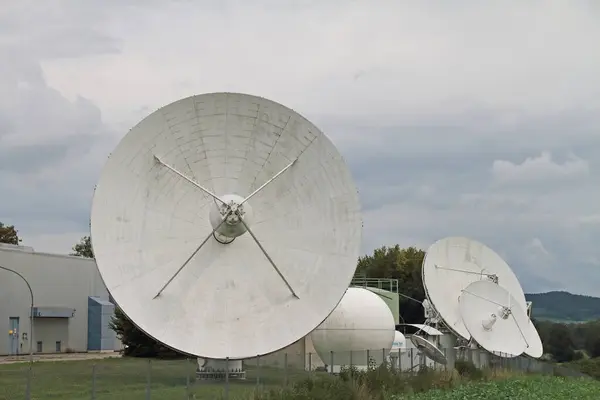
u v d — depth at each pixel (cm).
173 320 3378
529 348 6412
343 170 3731
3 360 6744
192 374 4453
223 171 3659
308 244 3678
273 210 3706
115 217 3375
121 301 3288
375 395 3791
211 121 3634
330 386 3600
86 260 8988
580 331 11375
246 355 3375
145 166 3488
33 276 8188
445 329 6384
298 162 3728
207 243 3594
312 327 3509
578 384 5044
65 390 3731
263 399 3278
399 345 6175
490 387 4325
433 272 6125
